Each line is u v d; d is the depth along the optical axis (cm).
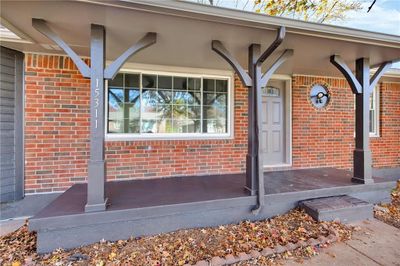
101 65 261
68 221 250
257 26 266
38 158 379
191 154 457
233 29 274
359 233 294
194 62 422
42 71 380
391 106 629
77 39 306
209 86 481
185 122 468
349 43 321
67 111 392
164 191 344
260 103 319
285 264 230
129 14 235
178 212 287
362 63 386
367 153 389
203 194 328
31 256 240
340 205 329
